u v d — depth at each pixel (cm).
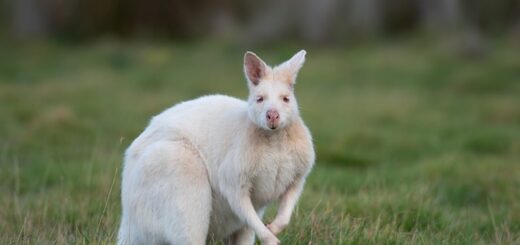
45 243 734
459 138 1564
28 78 2370
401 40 3294
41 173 1090
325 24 3231
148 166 656
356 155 1379
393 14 3622
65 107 1675
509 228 885
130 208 673
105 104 1812
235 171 644
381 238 759
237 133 661
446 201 1036
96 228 782
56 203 910
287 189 676
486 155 1438
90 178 1005
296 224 782
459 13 3484
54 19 3709
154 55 2833
